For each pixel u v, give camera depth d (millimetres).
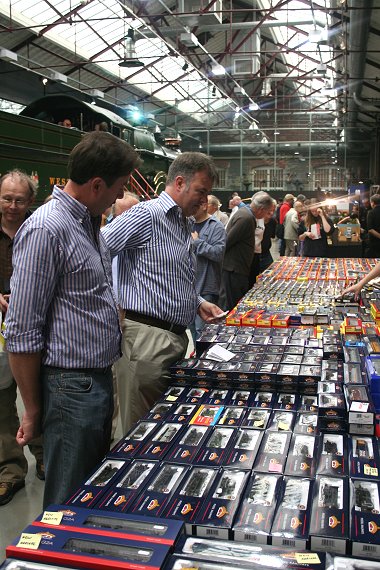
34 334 1651
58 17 13555
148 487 1491
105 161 1686
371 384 1871
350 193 15328
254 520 1319
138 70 17547
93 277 1755
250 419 1936
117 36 15398
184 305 2385
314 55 20094
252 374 2240
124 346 2367
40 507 2973
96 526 1304
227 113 22641
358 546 1213
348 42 12891
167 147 13453
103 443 1853
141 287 2330
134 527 1303
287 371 2271
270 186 23219
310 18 15477
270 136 23188
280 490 1455
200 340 2865
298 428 1854
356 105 19906
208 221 4355
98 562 1144
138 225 2277
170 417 1972
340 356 2506
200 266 4348
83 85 16188
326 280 5047
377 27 11586
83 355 1751
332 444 1719
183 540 1254
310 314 3264
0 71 12703
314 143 23031
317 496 1409
